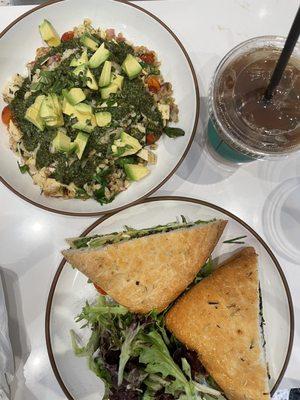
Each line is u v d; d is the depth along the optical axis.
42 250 0.37
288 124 0.31
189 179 0.38
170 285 0.34
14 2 0.40
